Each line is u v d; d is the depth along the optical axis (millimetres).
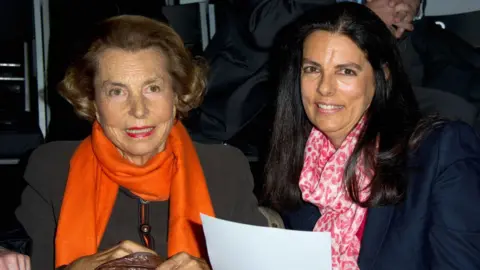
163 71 1949
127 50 1923
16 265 1814
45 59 3750
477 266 1894
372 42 1968
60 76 3707
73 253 1996
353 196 2062
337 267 2100
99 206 2084
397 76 2084
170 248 2025
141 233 2076
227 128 3303
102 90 1932
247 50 3326
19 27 3771
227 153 2256
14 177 3438
